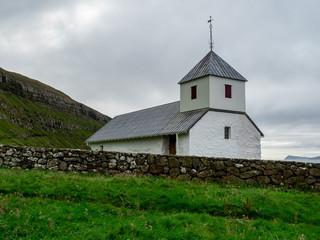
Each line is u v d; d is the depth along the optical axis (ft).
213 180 48.37
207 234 27.55
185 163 48.34
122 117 155.02
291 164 51.44
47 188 35.47
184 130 90.68
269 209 35.83
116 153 49.83
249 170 49.75
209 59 102.94
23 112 564.30
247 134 101.76
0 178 37.17
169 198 36.19
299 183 50.72
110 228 26.53
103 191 36.22
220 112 97.45
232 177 49.01
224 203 35.01
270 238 28.30
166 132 97.66
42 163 48.57
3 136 404.77
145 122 122.52
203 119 94.02
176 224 28.99
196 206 34.99
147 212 32.32
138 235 26.16
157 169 48.24
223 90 99.25
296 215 35.17
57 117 653.71
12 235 23.66
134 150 115.65
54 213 28.14
